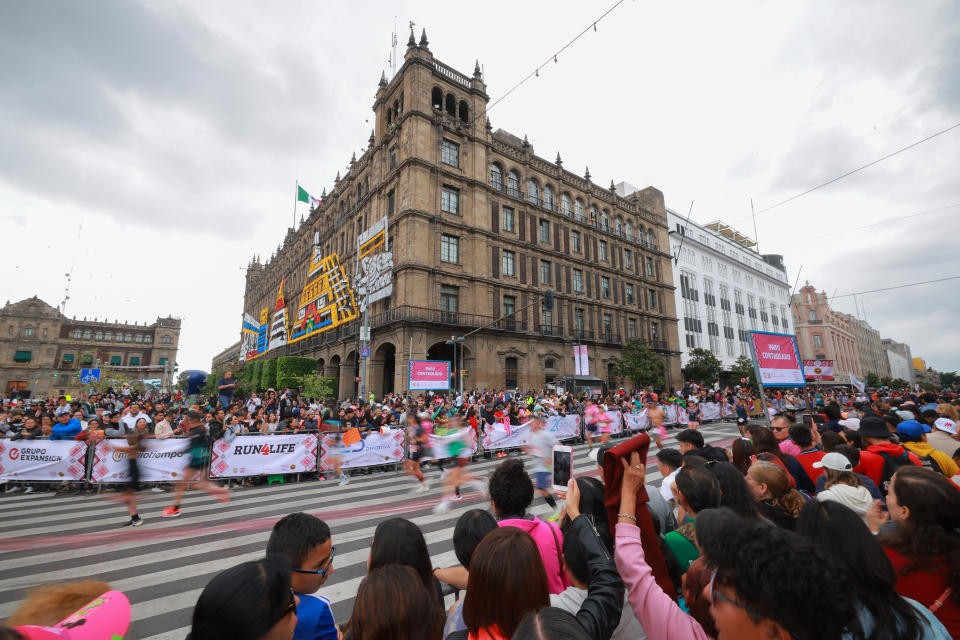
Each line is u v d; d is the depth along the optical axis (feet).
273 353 167.43
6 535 21.09
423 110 97.14
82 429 36.73
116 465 31.27
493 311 99.66
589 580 6.16
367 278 96.73
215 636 4.35
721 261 185.88
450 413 55.01
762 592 3.79
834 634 3.61
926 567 6.28
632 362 114.93
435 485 31.99
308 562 7.48
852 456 14.38
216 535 20.79
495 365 96.94
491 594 5.00
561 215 119.03
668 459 14.07
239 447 32.17
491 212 104.94
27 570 16.87
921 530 6.50
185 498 28.73
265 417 42.63
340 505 26.14
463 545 7.63
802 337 250.78
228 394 54.49
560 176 122.11
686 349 154.92
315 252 137.49
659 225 153.89
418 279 89.51
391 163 102.83
